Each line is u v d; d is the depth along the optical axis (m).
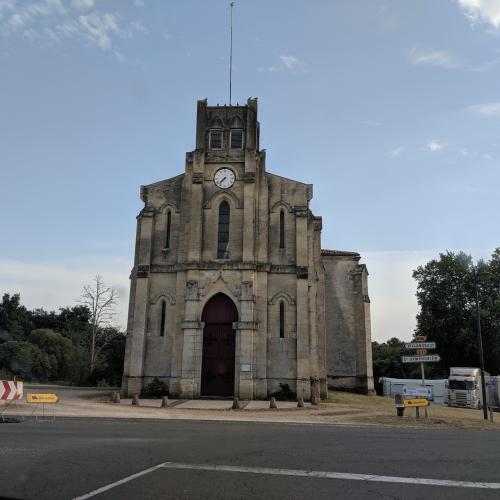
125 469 10.41
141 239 38.69
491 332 56.88
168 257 38.47
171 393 35.41
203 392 35.88
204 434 16.91
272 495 8.55
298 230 37.94
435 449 14.05
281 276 37.38
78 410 26.30
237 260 37.38
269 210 38.81
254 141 39.34
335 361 51.25
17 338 87.94
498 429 22.80
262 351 35.75
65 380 82.00
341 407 32.06
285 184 39.16
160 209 39.56
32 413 23.92
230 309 36.91
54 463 10.89
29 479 9.40
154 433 16.88
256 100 40.38
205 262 37.16
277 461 11.63
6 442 13.81
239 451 13.03
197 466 10.84
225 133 40.06
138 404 30.77
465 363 61.00
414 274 63.81
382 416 26.73
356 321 51.81
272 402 30.02
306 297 36.56
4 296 93.31
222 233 38.31
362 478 9.92
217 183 39.03
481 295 59.44
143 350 36.66
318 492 8.78
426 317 61.09
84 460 11.30
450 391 46.69
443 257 62.41
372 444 14.92
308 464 11.30
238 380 34.78
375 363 77.75
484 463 11.83
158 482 9.33
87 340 75.06
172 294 37.62
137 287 37.69
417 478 10.02
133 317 37.75
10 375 73.00
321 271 41.59
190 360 35.44
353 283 52.88
